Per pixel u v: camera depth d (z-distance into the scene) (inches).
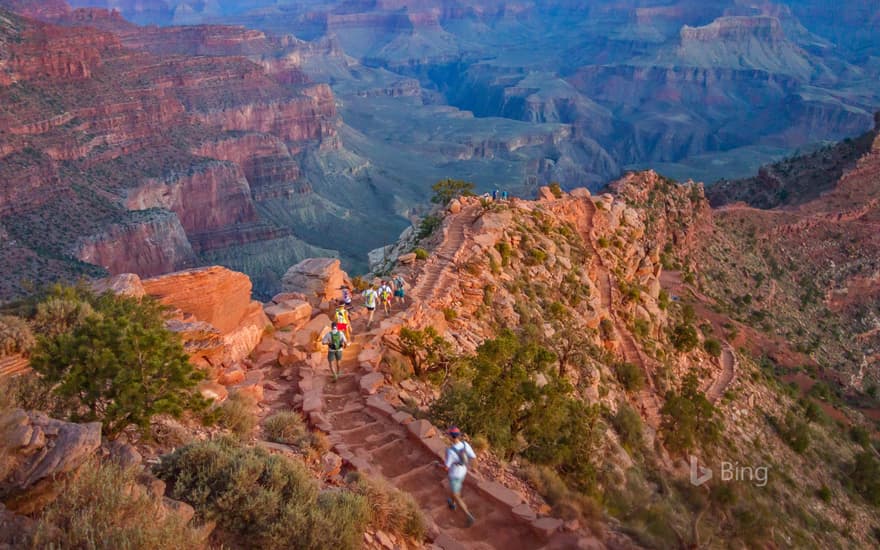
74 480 407.2
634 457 1376.7
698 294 3604.8
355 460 689.6
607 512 796.0
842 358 3946.9
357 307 1277.1
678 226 4215.1
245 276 1031.6
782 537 1381.6
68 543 366.0
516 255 1854.1
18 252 5792.3
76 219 6673.2
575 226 2524.6
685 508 1144.2
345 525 503.8
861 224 4985.2
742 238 4793.3
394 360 1041.5
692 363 2391.7
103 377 559.2
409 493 659.4
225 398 761.0
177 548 391.9
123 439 565.0
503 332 1067.3
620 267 2433.6
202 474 494.0
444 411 899.4
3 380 548.1
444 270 1546.5
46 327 673.6
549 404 948.0
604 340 1910.7
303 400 827.4
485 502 679.7
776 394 2561.5
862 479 2263.8
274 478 511.5
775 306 4224.9
